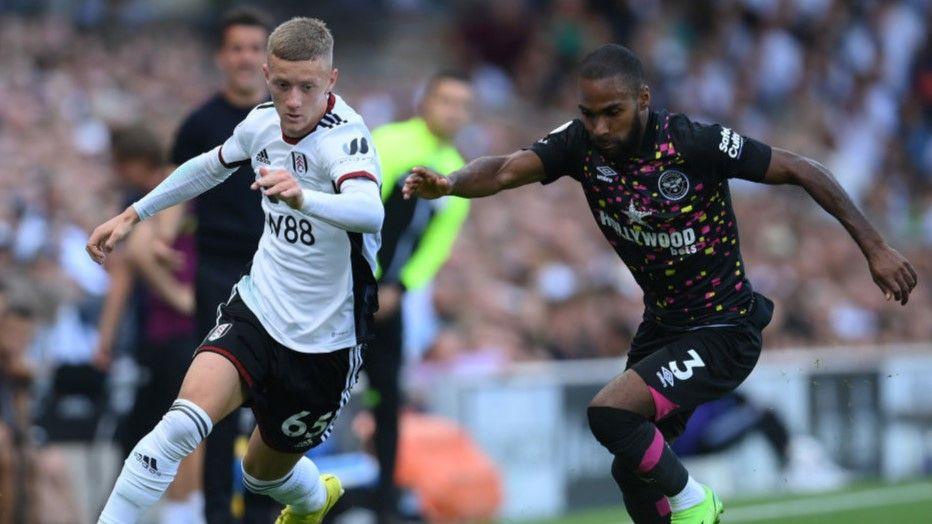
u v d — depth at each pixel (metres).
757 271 50.78
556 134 17.50
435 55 65.19
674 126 16.80
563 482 34.78
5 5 55.28
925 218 65.06
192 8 60.59
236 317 16.56
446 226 26.67
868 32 73.25
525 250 45.75
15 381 26.67
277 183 14.43
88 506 28.89
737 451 36.94
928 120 73.19
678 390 16.89
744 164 16.70
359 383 30.33
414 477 31.30
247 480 17.72
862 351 43.53
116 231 16.86
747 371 17.41
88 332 32.78
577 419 35.38
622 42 65.94
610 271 45.81
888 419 41.25
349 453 30.05
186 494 25.98
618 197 16.94
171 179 17.06
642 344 17.92
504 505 33.19
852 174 65.75
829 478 39.06
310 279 16.38
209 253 22.14
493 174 17.33
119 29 57.00
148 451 15.81
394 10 66.44
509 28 65.06
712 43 67.62
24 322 26.64
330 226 16.16
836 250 56.22
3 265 34.22
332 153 15.76
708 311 17.20
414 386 32.81
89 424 28.92
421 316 36.97
